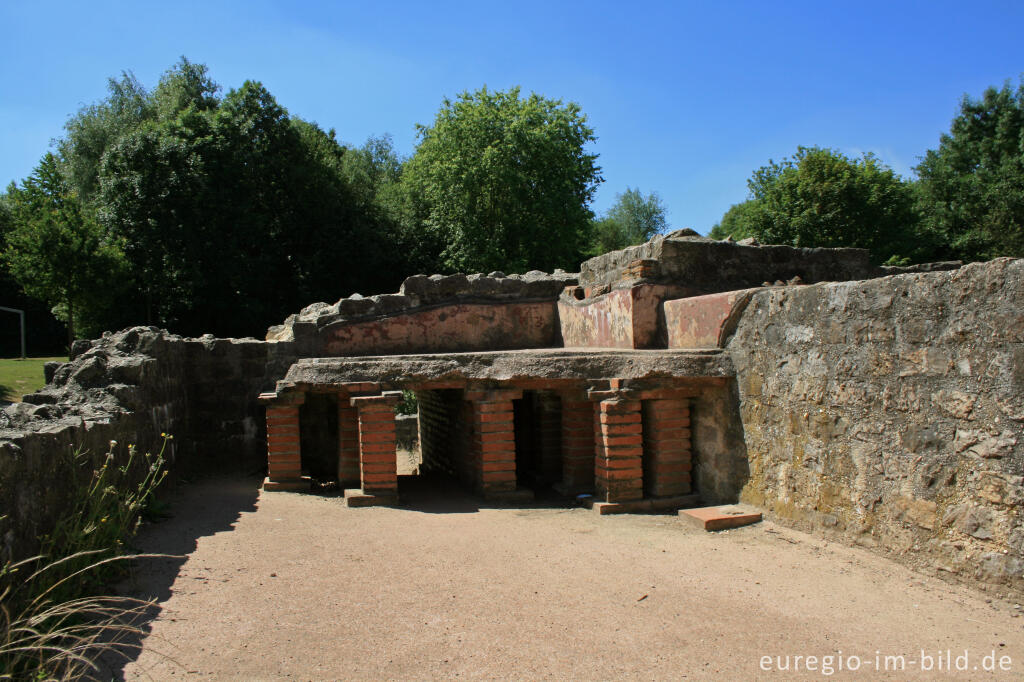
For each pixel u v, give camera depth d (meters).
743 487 5.93
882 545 4.61
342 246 28.50
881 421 4.63
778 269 7.96
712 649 3.36
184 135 24.84
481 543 5.02
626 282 7.61
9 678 2.76
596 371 6.38
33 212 22.42
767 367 5.69
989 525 3.92
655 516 5.96
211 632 3.42
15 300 29.94
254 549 4.71
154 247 24.05
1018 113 29.03
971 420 4.03
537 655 3.27
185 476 7.57
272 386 8.16
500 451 6.61
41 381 18.70
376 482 6.36
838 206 25.70
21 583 3.35
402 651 3.29
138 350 6.59
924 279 4.34
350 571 4.34
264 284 26.55
